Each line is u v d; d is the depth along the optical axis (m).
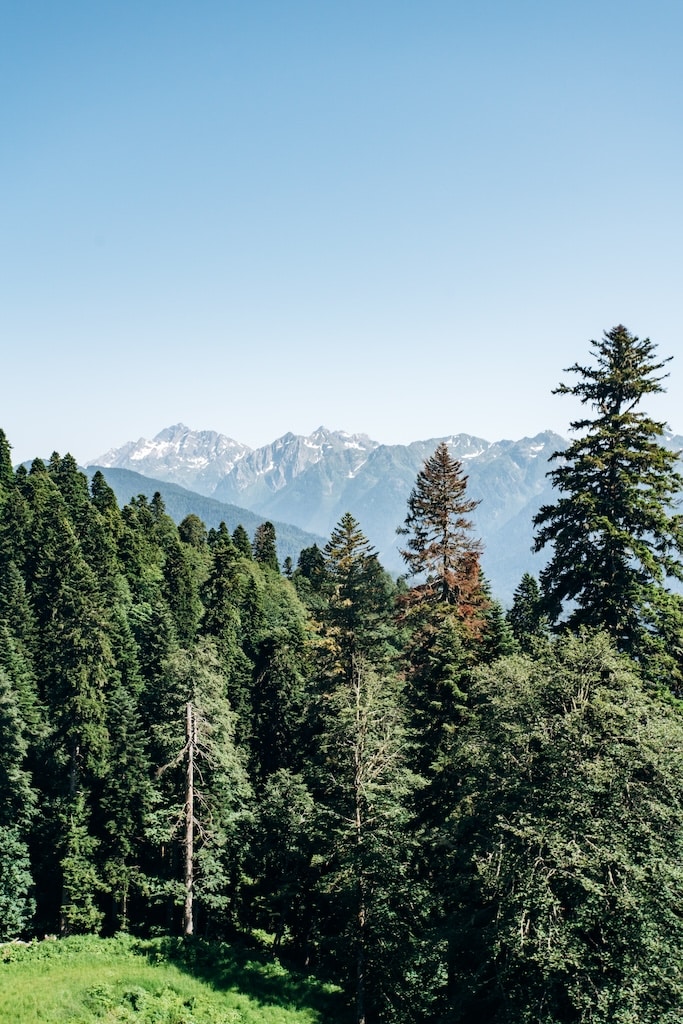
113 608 63.03
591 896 16.14
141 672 52.81
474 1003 18.92
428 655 30.06
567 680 19.00
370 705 24.77
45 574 65.69
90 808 38.00
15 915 35.47
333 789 25.11
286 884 32.69
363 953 23.25
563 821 17.05
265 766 45.16
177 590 74.88
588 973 15.78
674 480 23.14
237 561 91.38
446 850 22.19
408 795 25.38
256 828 34.41
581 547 24.17
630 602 22.98
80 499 95.50
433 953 21.19
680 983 15.37
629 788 17.09
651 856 16.38
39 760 41.81
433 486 32.59
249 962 26.36
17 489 84.38
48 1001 20.81
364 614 38.25
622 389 23.95
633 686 18.84
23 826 38.22
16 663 45.25
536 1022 16.17
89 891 36.41
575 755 17.69
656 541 23.38
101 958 24.80
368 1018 23.55
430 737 26.72
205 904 36.41
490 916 18.42
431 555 31.95
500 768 19.30
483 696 25.00
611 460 24.06
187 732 31.22
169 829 30.78
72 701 37.28
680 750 17.11
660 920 15.97
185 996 22.81
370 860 22.58
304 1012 23.45
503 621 39.19
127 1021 20.69
